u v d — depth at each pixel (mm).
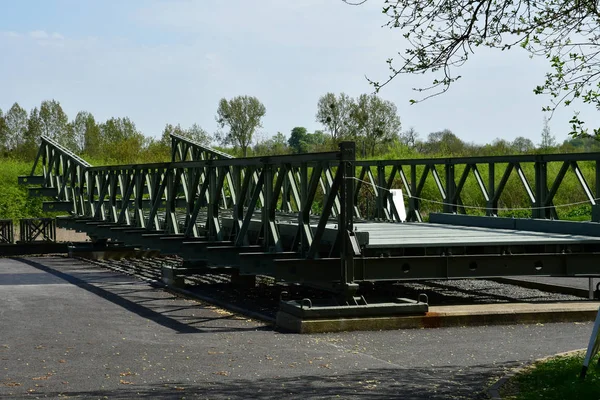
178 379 7797
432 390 7168
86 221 22516
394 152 38781
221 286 16266
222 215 19594
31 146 62812
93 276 18562
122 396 7098
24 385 7609
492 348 9305
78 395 7168
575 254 12141
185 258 14531
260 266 12383
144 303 13789
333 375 7891
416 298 13531
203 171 16016
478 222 16203
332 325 10617
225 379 7762
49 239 25766
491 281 16234
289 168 12461
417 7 7633
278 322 11141
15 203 32938
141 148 53812
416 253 11703
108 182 21984
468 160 16672
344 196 11219
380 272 11430
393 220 18625
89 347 9625
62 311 12805
